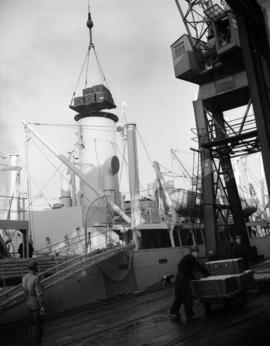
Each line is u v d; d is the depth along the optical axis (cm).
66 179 3625
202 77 2680
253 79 1055
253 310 1126
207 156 2602
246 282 1270
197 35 2684
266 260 2959
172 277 2486
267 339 782
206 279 1181
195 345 791
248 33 1098
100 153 3719
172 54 2697
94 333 1055
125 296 2014
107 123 3850
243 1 1053
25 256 2089
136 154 2669
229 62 2489
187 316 1101
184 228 2991
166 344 829
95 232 2611
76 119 3941
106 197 2506
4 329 1323
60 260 1984
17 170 2814
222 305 1299
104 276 2022
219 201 3547
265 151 1007
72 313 1574
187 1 2733
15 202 2811
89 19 4003
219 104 2762
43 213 2839
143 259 2397
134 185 2602
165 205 3122
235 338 816
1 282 1692
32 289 859
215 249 2422
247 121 2534
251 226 4481
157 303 1550
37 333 845
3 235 2616
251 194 4884
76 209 2772
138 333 988
